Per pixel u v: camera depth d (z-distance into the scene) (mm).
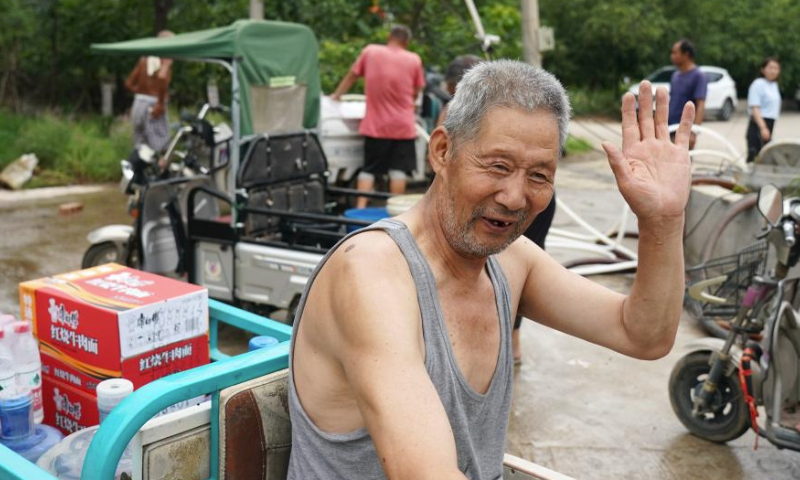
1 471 1571
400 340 1318
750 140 9320
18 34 13773
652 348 1682
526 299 1800
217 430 1630
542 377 4527
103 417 1782
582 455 3686
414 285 1429
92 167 10227
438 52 12391
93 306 1961
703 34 26609
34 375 2041
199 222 4902
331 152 7902
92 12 14141
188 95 14141
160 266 5430
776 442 3416
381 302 1346
